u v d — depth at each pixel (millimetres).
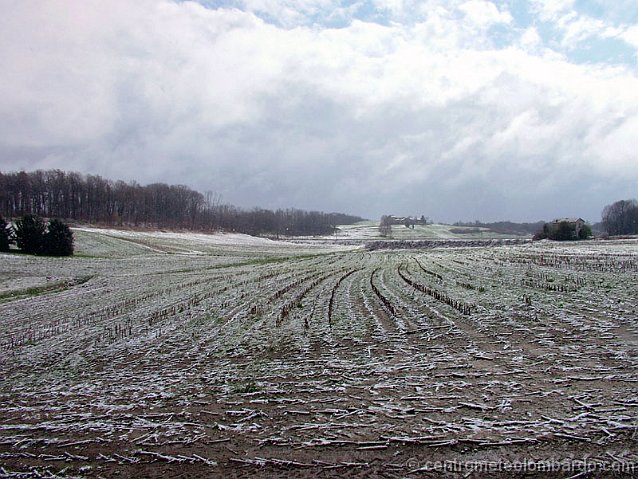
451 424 6852
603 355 9828
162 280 35219
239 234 129500
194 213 133375
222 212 150250
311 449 6355
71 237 56625
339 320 16031
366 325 14867
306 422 7277
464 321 14391
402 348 11648
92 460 6410
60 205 106062
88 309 22531
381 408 7660
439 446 6219
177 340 14359
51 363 12664
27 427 7750
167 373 10789
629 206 111250
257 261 55938
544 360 9789
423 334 13039
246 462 6102
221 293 26016
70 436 7281
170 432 7203
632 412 6906
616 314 13664
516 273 27422
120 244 69688
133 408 8422
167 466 6129
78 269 43562
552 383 8367
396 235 164125
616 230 112625
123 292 28719
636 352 9836
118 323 18156
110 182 122000
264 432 7004
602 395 7625
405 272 34500
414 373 9500
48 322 19531
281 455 6234
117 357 12781
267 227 157250
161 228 111875
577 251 45688
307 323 15812
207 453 6430
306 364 10719
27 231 53719
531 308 15461
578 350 10328
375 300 20344
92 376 11039
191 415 7879
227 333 14953
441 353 10930
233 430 7137
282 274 36781
